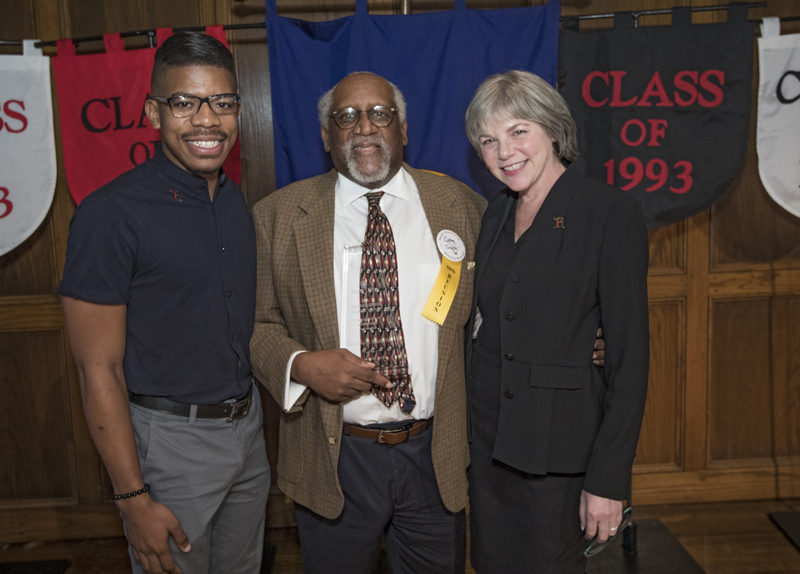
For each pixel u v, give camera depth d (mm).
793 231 2498
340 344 1532
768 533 2426
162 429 1394
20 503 2498
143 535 1352
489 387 1519
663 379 2588
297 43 1989
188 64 1328
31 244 2365
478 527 1584
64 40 2037
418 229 1596
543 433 1374
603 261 1325
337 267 1557
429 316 1524
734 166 2045
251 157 2371
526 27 1979
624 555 2291
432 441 1539
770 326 2576
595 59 2031
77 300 1275
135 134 2045
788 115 2137
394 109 1549
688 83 2021
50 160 2160
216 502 1474
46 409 2465
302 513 1661
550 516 1420
